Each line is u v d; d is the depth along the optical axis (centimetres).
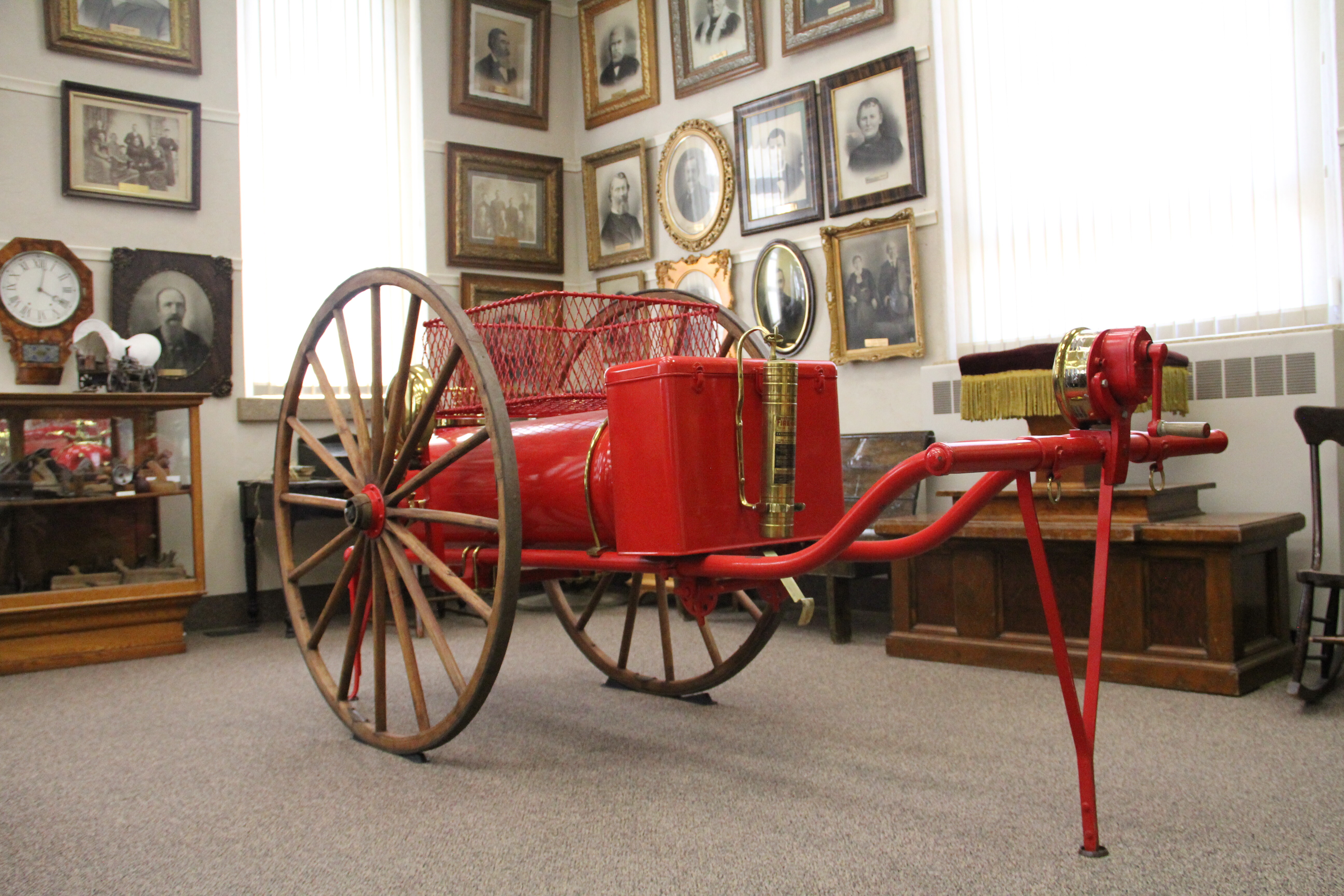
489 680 285
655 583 663
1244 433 449
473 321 342
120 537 538
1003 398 428
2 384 565
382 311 709
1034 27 532
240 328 646
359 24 705
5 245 568
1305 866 216
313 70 685
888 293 599
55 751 345
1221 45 471
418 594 318
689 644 506
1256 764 286
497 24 758
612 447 271
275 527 641
